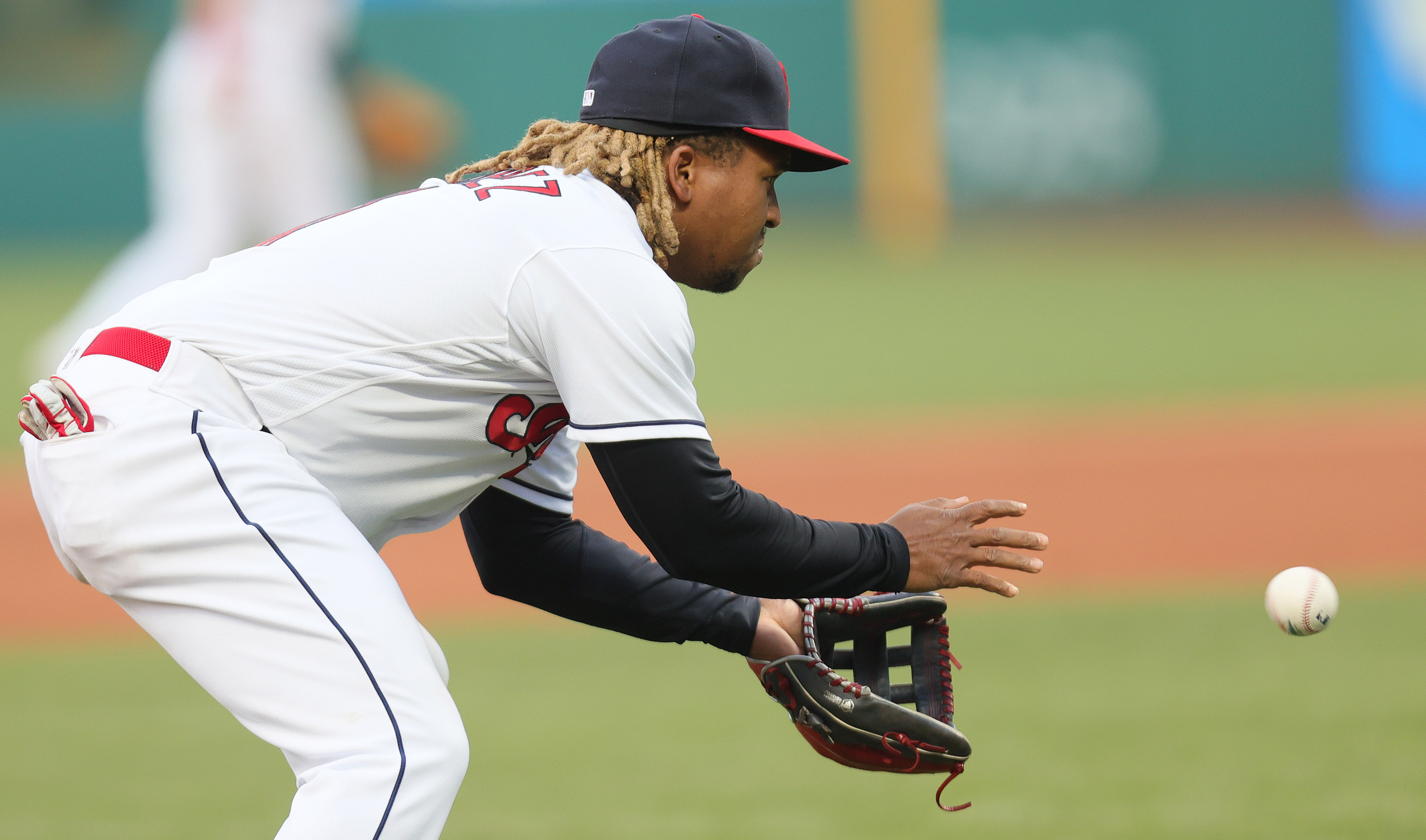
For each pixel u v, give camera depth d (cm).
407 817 674
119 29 6988
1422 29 6881
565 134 783
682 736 1410
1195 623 1759
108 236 7000
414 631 715
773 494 2459
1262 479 2456
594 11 6975
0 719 1500
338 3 3666
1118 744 1333
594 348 710
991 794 1218
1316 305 4547
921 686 894
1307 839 1088
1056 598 1906
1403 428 2770
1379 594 1852
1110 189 7381
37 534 2303
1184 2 7181
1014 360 3816
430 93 6975
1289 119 7231
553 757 1352
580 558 873
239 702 695
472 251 729
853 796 1229
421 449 757
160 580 694
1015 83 7306
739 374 3766
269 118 3412
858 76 7138
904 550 763
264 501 702
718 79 751
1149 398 3200
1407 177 7038
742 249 791
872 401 3297
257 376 724
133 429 696
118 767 1341
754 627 875
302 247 751
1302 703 1434
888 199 7031
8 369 3700
